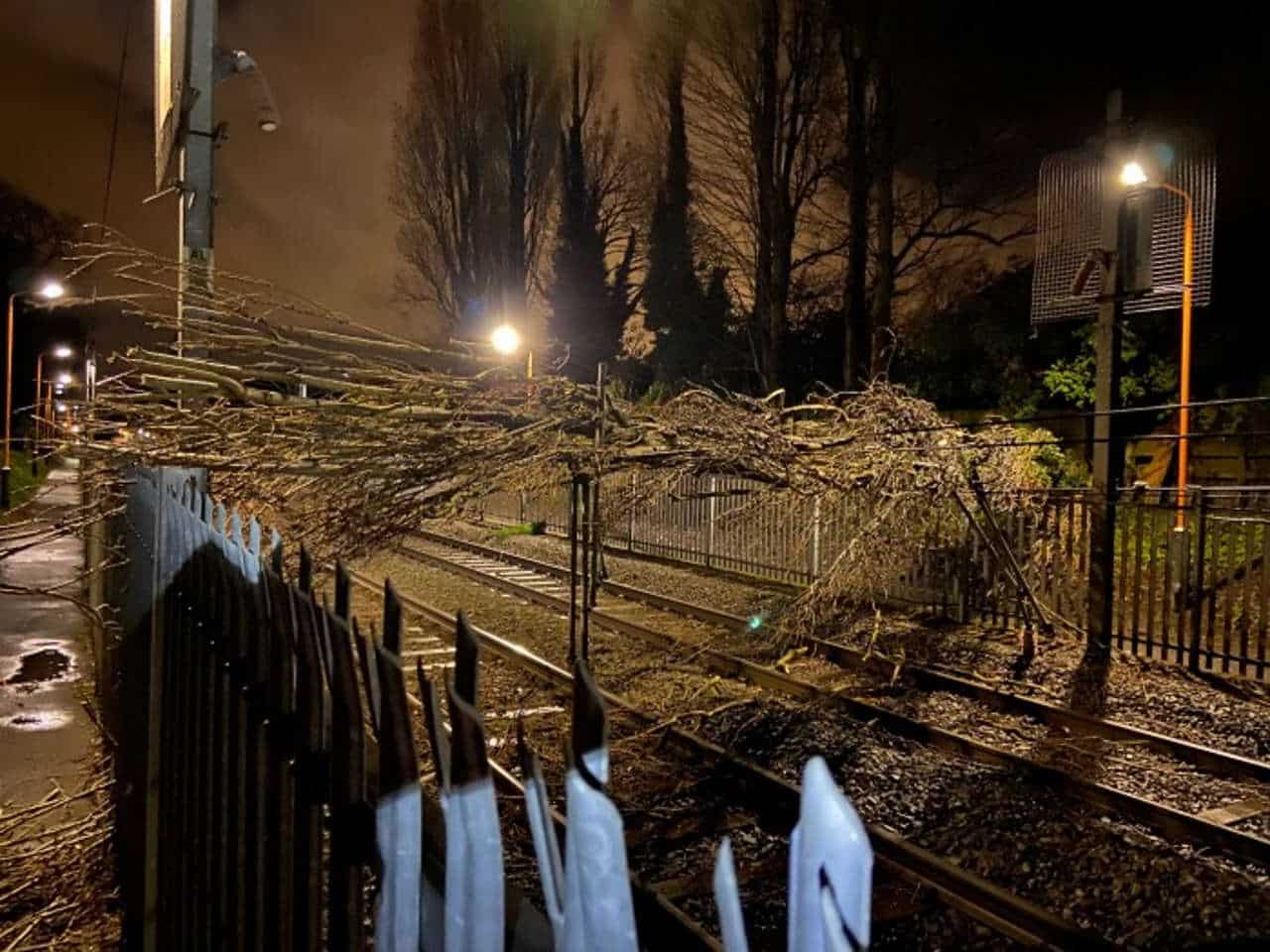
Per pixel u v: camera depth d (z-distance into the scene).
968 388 20.39
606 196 33.41
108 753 5.50
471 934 1.30
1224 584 9.19
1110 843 5.33
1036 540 11.12
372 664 1.80
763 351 23.62
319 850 1.97
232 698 2.53
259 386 7.09
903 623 11.66
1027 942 4.35
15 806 5.33
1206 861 5.19
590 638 11.13
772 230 23.11
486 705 8.34
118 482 4.86
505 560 18.05
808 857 0.86
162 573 3.57
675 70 26.30
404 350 6.98
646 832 5.70
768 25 22.45
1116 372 9.90
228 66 6.60
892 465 9.19
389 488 6.67
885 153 20.95
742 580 15.11
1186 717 7.88
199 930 2.80
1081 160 11.61
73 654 9.62
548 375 7.97
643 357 32.28
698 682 9.08
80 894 4.26
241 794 2.41
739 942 0.88
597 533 11.20
